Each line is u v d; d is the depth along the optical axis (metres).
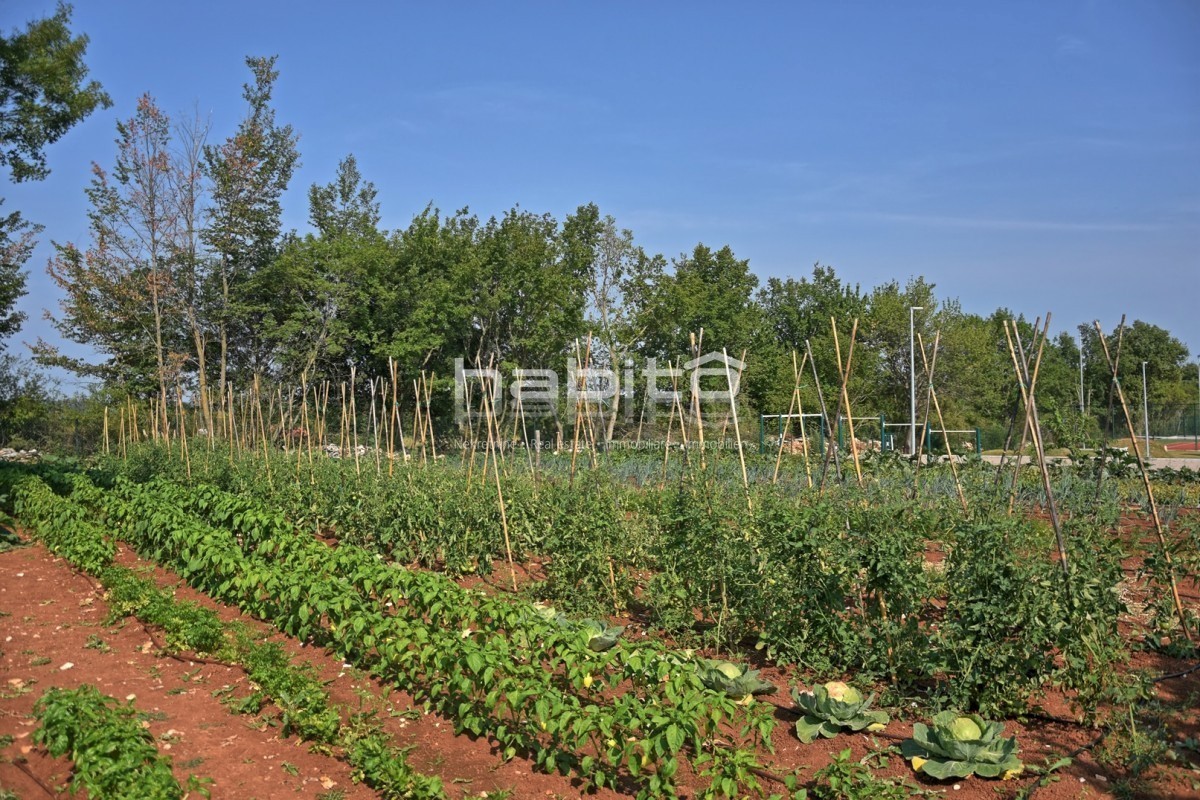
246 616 8.99
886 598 7.12
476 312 32.75
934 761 5.61
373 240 35.03
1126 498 14.18
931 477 14.06
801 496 9.02
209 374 32.59
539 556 11.62
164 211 29.28
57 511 12.75
